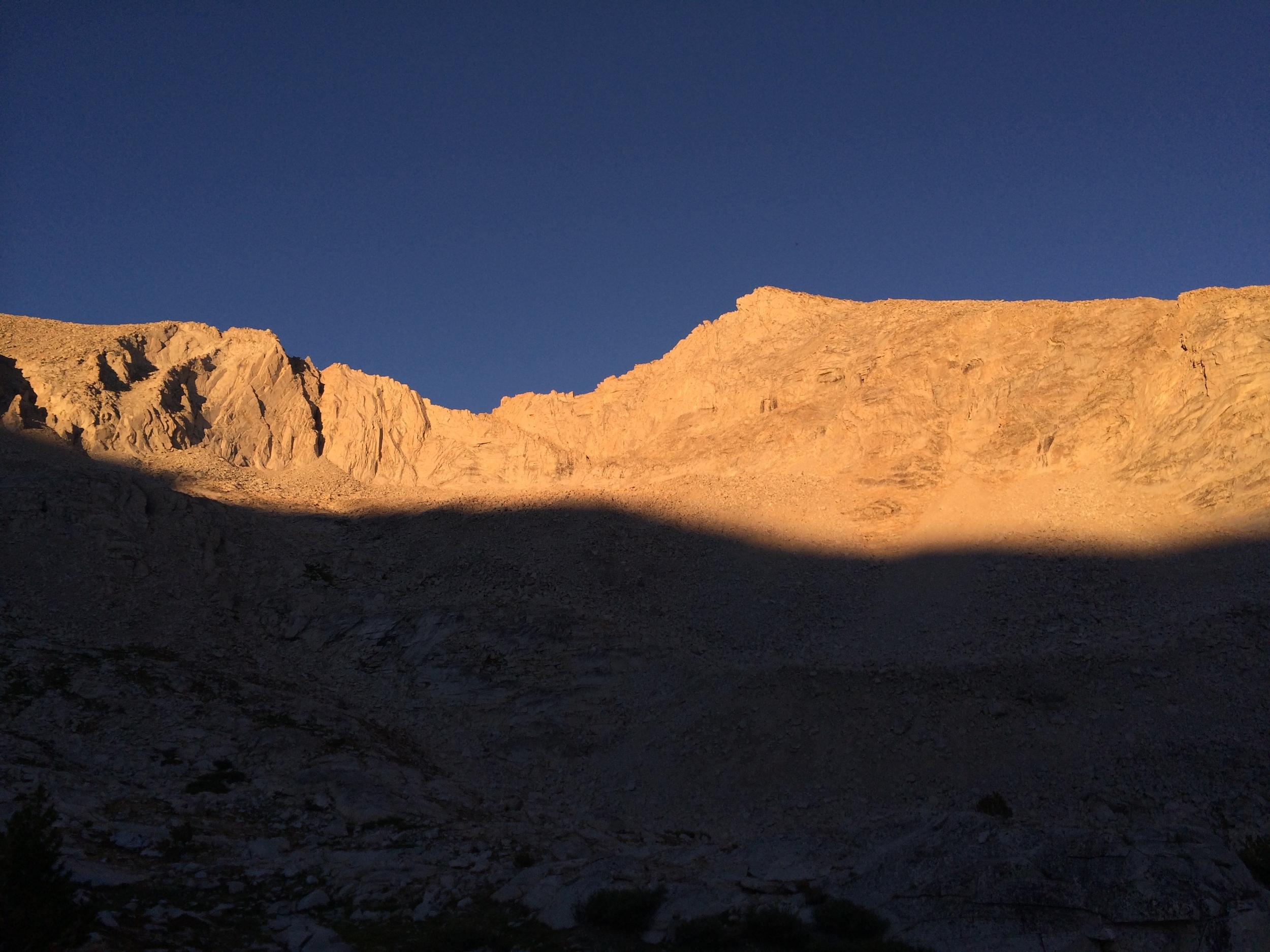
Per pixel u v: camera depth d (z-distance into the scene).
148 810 29.89
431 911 22.62
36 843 17.12
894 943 18.30
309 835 30.28
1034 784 31.88
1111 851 19.42
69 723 36.41
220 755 36.22
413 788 35.25
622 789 36.50
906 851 21.22
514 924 21.50
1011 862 19.59
